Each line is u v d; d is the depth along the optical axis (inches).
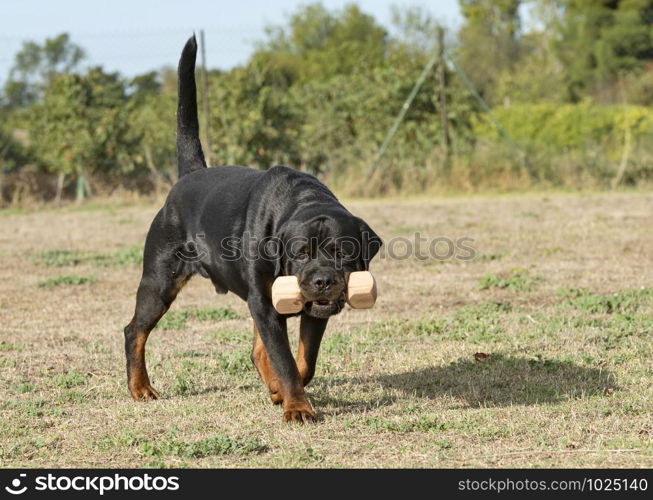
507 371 211.8
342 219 172.7
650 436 160.7
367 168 709.3
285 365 177.5
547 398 188.5
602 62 1396.4
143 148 761.0
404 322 269.4
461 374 210.8
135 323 202.2
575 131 872.9
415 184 705.0
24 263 414.6
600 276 335.6
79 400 197.0
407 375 212.4
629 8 1448.1
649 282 319.6
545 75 1475.1
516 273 350.6
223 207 191.0
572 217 522.6
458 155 734.5
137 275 377.1
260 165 709.9
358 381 209.2
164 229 203.3
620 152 753.6
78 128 741.9
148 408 189.5
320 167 743.7
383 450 158.1
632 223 484.1
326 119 748.0
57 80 759.7
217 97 709.9
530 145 754.8
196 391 205.6
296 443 162.4
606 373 206.5
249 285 181.9
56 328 275.7
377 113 735.1
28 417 183.6
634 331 245.6
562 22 1615.4
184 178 209.3
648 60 1384.1
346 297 168.4
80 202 727.1
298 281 167.8
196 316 287.4
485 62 1761.8
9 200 731.4
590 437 161.3
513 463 149.9
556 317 267.3
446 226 505.4
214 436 164.9
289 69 1400.1
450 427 169.3
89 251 450.0
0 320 289.0
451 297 309.4
